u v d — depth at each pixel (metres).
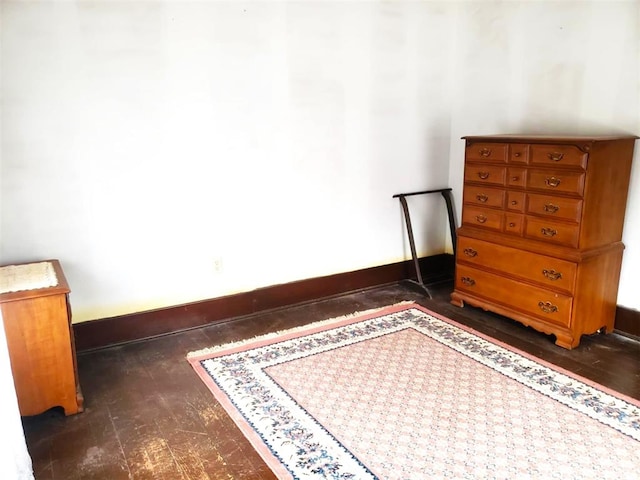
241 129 3.02
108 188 2.72
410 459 1.89
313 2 3.10
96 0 2.51
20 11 2.37
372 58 3.41
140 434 2.07
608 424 2.08
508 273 3.00
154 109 2.75
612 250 2.77
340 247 3.58
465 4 3.60
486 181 3.05
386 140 3.61
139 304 2.93
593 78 2.92
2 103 2.40
